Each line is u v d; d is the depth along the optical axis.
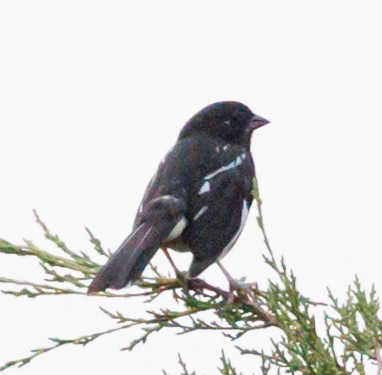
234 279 10.80
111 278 10.24
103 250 11.00
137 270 10.51
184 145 12.93
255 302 10.47
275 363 9.05
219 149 12.95
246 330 10.03
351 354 8.65
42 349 9.86
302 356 8.44
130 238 11.06
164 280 10.93
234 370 8.99
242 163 12.98
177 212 11.56
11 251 10.85
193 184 12.11
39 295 10.44
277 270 8.72
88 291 10.04
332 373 8.30
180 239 11.75
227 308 10.24
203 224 11.73
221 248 11.66
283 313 8.65
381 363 8.52
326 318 8.62
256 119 13.85
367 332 8.73
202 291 10.96
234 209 12.30
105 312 10.05
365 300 8.73
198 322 10.04
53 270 10.62
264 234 8.77
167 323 10.05
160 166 12.59
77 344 9.88
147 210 11.53
